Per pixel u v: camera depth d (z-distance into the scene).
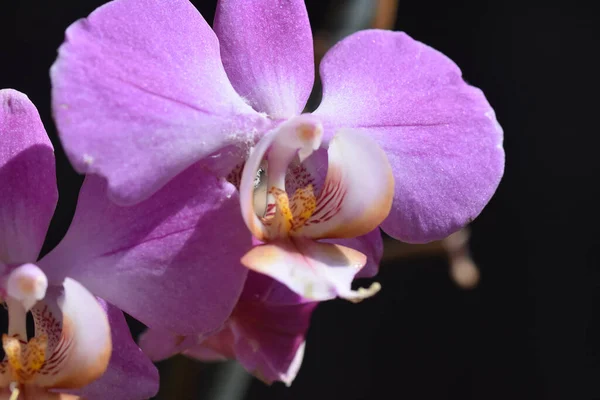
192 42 0.32
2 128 0.32
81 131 0.31
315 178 0.35
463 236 0.42
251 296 0.34
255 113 0.33
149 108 0.32
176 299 0.33
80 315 0.32
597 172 0.60
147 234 0.33
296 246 0.33
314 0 0.57
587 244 0.60
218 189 0.32
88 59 0.31
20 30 0.56
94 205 0.33
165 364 0.40
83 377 0.32
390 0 0.38
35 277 0.32
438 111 0.34
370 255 0.34
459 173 0.34
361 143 0.33
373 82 0.34
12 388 0.32
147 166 0.32
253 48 0.33
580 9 0.60
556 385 0.60
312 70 0.34
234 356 0.34
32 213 0.33
